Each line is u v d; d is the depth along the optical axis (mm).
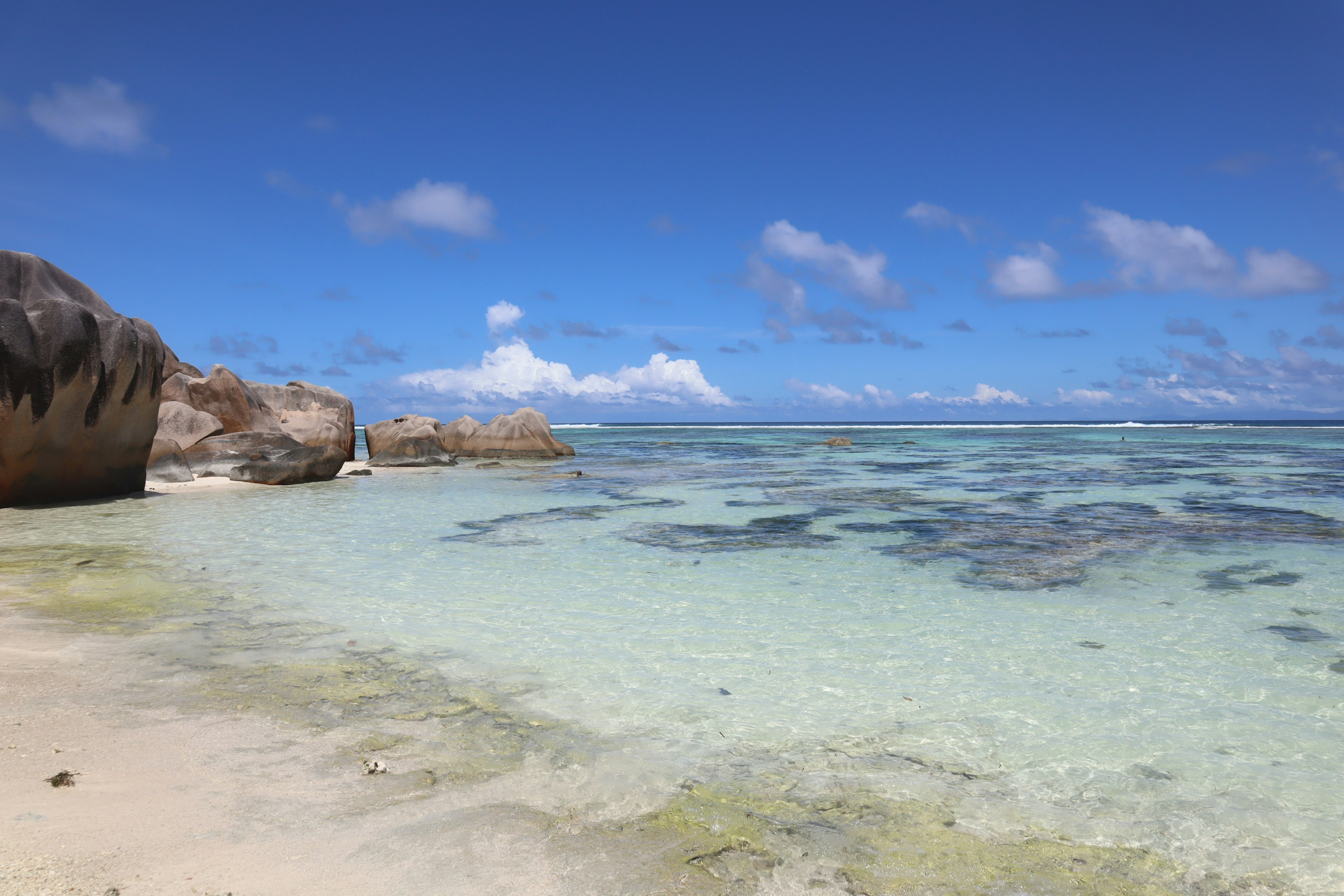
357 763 4969
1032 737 5586
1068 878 3838
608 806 4477
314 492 22703
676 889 3641
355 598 9617
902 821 4371
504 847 3986
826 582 10562
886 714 6008
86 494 19875
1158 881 3832
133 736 5273
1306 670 7043
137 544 13508
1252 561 11859
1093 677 6867
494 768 4953
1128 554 12406
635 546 13375
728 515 17203
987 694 6434
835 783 4840
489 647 7648
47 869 3551
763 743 5445
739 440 68312
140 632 7902
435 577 10914
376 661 7145
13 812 4094
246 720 5641
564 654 7438
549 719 5840
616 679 6754
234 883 3537
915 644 7809
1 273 18109
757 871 3826
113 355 19172
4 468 17547
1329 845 4207
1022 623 8594
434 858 3855
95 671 6637
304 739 5336
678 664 7188
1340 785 4871
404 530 15180
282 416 32781
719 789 4723
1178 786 4852
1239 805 4625
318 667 6938
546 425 38844
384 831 4102
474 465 34344
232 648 7438
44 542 13609
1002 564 11742
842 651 7594
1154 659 7352
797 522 16172
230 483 24594
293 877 3623
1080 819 4434
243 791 4508
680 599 9641
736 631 8258
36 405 17578
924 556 12352
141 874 3568
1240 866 3986
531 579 10812
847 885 3723
